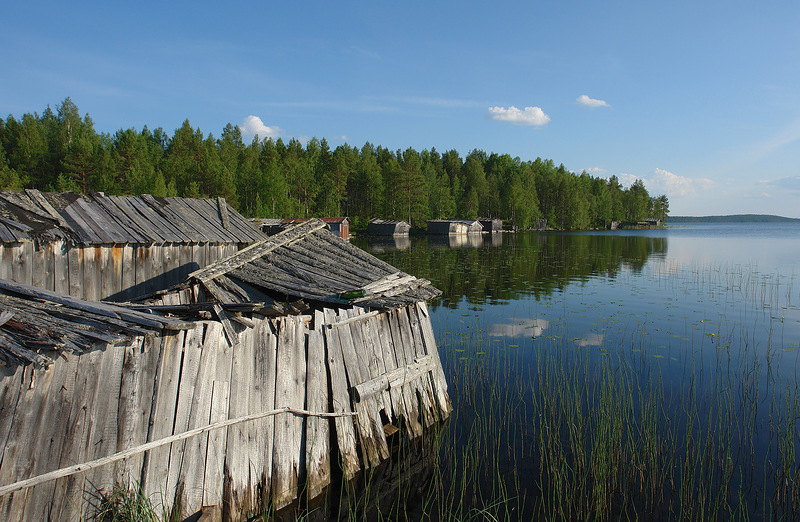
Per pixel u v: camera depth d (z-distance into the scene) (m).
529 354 12.81
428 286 9.63
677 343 13.85
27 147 63.94
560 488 6.39
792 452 6.78
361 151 127.62
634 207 125.38
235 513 5.43
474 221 81.06
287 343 6.22
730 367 11.73
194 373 5.17
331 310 7.02
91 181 58.44
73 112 86.81
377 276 8.82
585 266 32.50
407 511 6.34
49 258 8.52
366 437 7.10
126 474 4.57
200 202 12.87
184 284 7.46
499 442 7.63
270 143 89.06
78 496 4.22
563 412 9.00
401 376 8.09
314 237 10.22
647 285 24.39
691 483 6.54
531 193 100.12
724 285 24.36
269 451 5.92
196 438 5.14
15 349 3.86
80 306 4.91
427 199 88.31
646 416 8.70
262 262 8.67
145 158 70.94
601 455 6.87
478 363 11.97
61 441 4.13
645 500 6.48
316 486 6.33
